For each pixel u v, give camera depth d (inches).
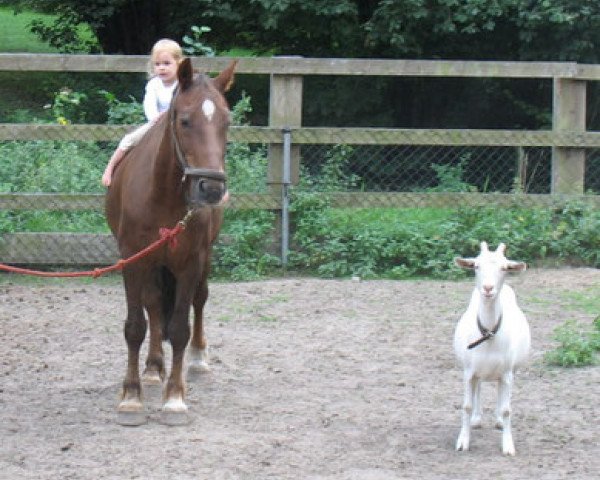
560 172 519.8
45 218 514.9
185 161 269.0
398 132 507.2
